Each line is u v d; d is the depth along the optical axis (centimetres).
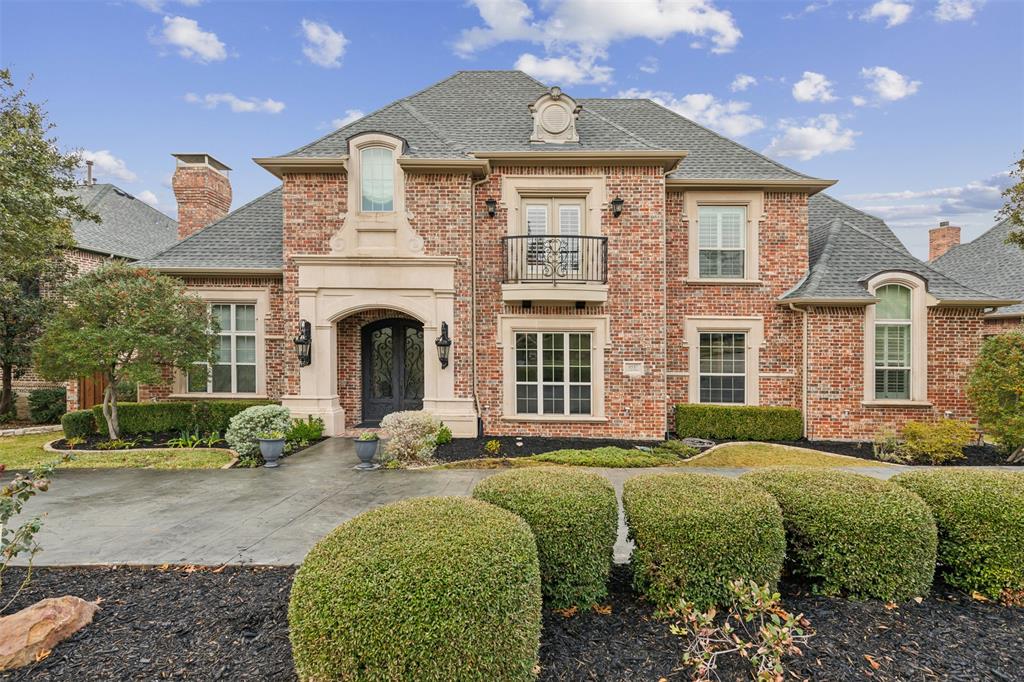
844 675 284
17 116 1180
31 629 310
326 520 593
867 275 1145
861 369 1124
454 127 1259
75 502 670
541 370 1171
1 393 1504
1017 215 1181
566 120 1176
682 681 277
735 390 1223
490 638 249
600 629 331
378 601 241
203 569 448
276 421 922
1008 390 938
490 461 898
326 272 1129
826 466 906
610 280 1152
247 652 312
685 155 1103
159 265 1203
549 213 1174
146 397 1226
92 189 2081
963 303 1098
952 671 289
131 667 296
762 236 1209
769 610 294
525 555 279
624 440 1128
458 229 1128
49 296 1498
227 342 1245
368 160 1129
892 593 359
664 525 343
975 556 374
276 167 1130
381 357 1253
